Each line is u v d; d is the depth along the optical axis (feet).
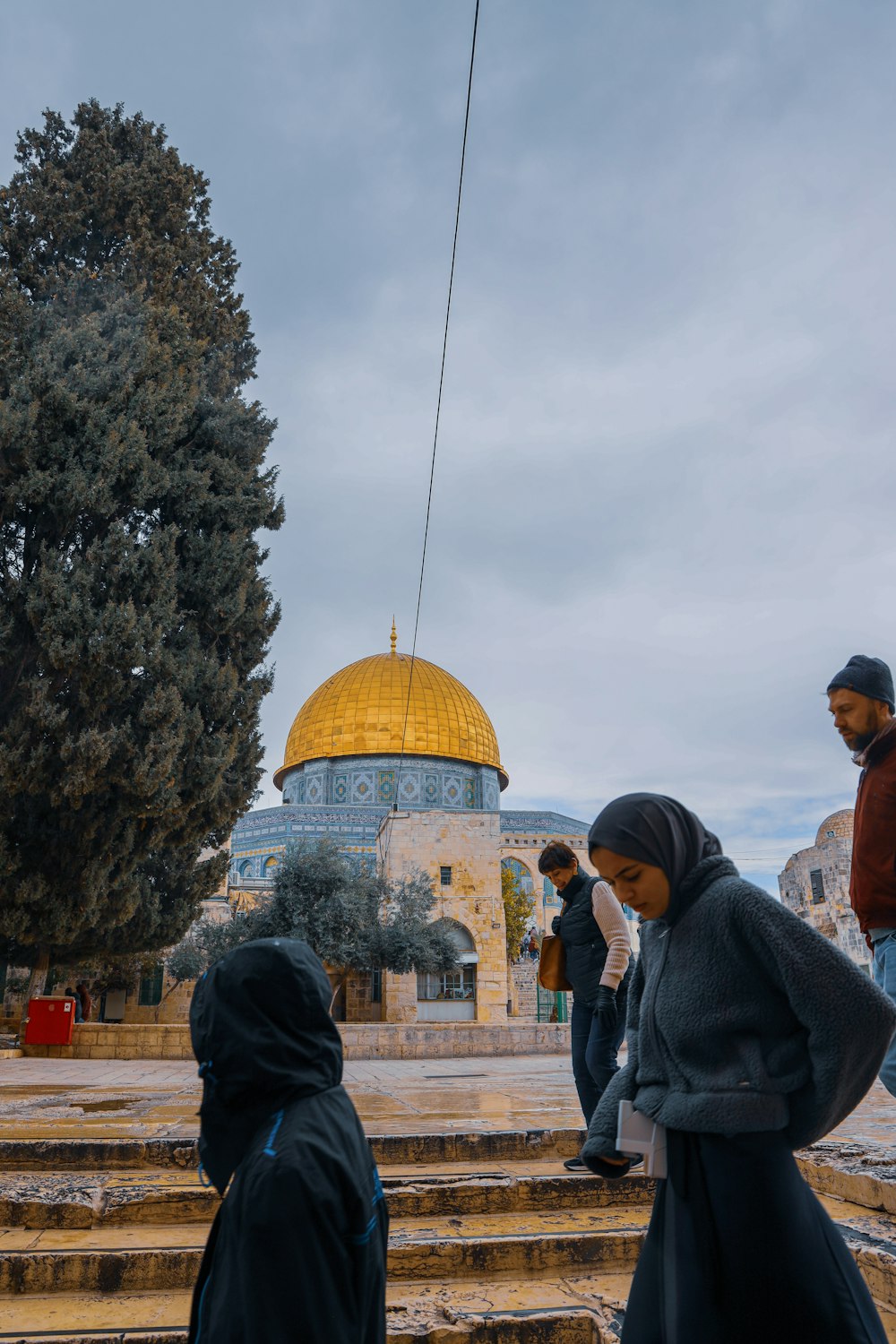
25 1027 54.90
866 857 13.29
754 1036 7.01
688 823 7.68
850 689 13.70
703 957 7.14
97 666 55.06
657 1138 7.05
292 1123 5.81
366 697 180.14
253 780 68.74
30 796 56.54
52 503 57.31
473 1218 15.20
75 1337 10.66
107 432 59.67
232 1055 6.05
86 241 71.20
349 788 174.50
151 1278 12.57
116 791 57.62
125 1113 23.50
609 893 17.42
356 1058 62.64
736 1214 6.51
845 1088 6.60
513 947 150.10
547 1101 27.02
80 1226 14.30
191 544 64.44
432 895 112.47
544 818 182.29
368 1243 5.69
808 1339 6.25
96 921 59.11
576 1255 13.62
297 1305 5.11
